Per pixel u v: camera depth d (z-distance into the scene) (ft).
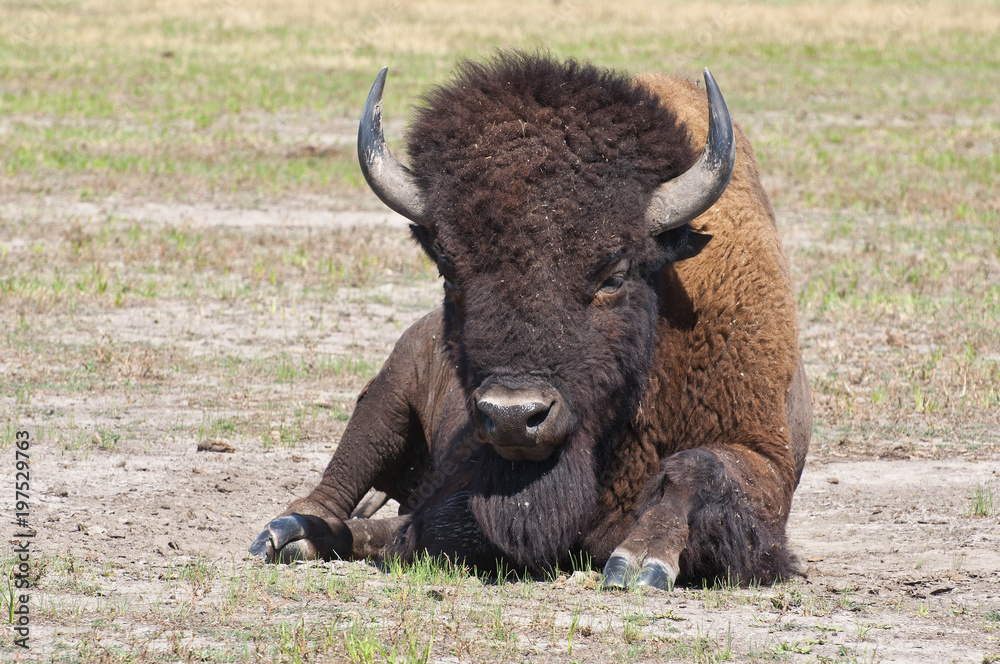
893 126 338.13
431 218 63.62
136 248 190.08
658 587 61.46
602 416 65.16
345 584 63.41
